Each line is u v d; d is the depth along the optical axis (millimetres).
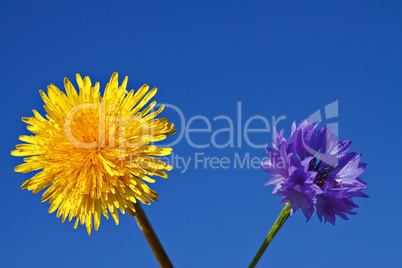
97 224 272
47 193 274
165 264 269
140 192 269
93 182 273
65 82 280
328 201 264
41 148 275
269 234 267
